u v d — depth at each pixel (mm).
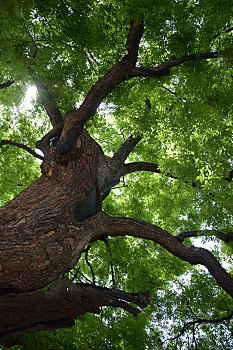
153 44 7488
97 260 9914
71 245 4414
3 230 3947
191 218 11219
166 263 9945
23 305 3539
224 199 6414
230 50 6238
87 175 5211
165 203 9297
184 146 6418
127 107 7953
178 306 9406
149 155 9562
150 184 10617
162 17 5801
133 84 7559
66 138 5230
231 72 7227
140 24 6109
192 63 6730
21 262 3734
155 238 6316
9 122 9750
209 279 9688
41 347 5977
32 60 5816
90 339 7344
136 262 9617
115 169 7207
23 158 10148
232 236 6879
